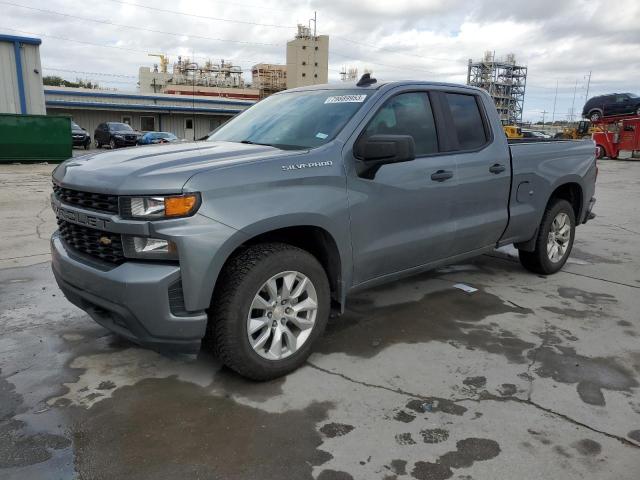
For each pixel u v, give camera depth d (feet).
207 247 9.27
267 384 10.69
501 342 12.84
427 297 16.02
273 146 11.92
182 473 8.05
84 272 9.93
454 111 14.55
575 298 16.20
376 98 12.53
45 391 10.36
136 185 9.21
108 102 148.77
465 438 8.98
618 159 99.04
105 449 8.59
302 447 8.70
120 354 11.97
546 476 8.06
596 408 9.93
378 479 7.97
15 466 8.16
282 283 10.66
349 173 11.50
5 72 67.36
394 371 11.29
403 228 12.87
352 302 15.49
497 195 15.40
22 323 13.67
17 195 35.73
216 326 10.02
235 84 324.19
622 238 25.68
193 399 10.12
